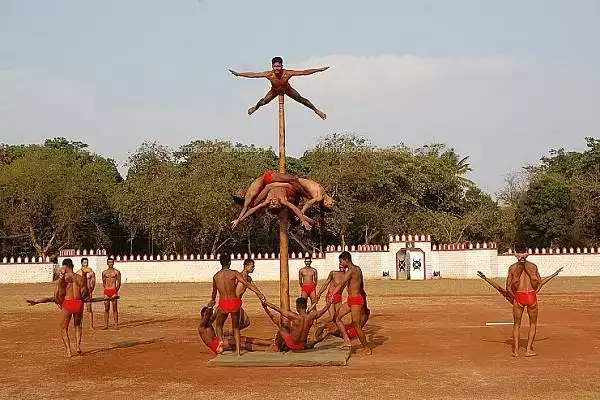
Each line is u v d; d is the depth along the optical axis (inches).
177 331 785.6
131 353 612.1
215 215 2047.2
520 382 446.6
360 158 2266.2
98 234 2399.1
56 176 2224.4
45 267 2034.9
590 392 414.3
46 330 808.3
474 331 735.7
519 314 562.6
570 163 2652.6
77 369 529.7
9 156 2684.5
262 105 632.4
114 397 422.9
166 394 428.5
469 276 1998.0
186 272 2060.8
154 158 2284.7
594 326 770.2
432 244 2133.4
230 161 2225.6
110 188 2492.6
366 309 593.6
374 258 2025.1
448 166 2664.9
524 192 2407.7
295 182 613.0
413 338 681.6
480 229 2432.3
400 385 441.7
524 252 565.6
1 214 2178.9
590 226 2299.5
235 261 2048.5
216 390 437.1
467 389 426.3
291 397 410.6
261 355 551.8
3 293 1514.5
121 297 1357.0
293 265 2032.5
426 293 1365.7
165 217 2078.0
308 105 635.5
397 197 2432.3
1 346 669.3
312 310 586.9
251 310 1047.0
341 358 532.1
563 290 1398.9
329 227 2198.6
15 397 426.6
